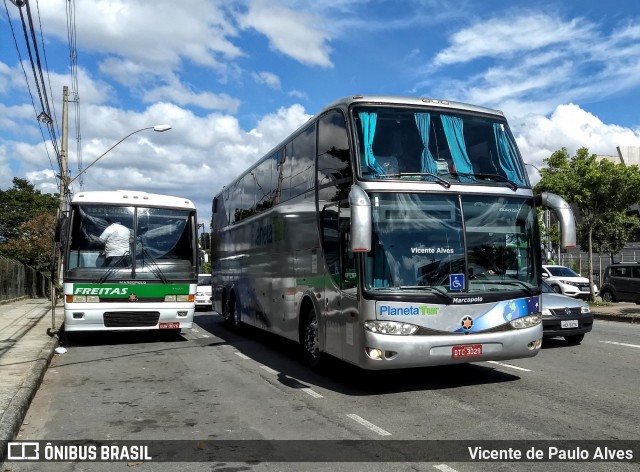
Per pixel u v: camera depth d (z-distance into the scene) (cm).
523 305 794
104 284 1295
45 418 712
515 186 823
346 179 802
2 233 6338
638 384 848
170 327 1343
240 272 1508
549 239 2900
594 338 1355
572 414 684
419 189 772
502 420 662
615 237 3150
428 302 745
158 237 1359
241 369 1034
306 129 1002
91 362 1125
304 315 1005
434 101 848
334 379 920
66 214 1330
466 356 754
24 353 1110
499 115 880
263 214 1273
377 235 748
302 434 625
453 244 772
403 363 732
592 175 2142
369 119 804
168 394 836
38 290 4156
